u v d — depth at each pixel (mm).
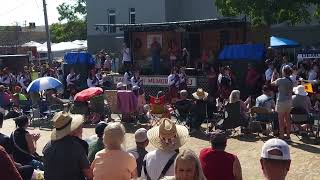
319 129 12789
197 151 12250
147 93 23906
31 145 8039
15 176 3580
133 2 38219
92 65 25734
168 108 15711
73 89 22766
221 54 21234
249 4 23328
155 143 5480
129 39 28531
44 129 16703
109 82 24109
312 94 15422
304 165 10484
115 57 34125
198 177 3719
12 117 19656
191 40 27297
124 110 16734
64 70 25562
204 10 36281
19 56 34406
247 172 10219
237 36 25641
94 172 5531
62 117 5863
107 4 39500
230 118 13484
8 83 27812
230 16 25797
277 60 21016
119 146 5586
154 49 27562
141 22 37906
